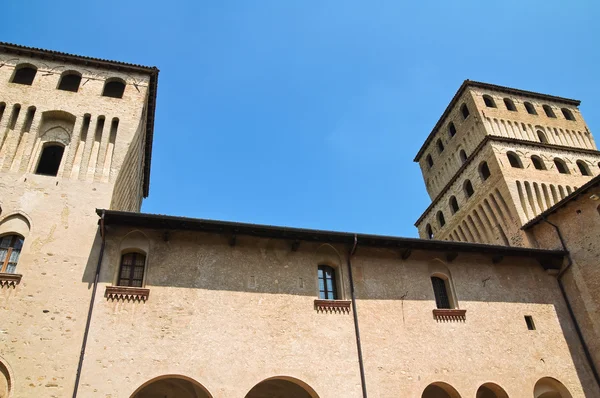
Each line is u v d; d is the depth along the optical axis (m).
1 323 17.97
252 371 19.31
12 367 17.16
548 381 23.94
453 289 25.14
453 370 22.12
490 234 36.62
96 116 26.39
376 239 24.03
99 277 19.88
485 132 40.78
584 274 27.02
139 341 18.66
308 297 22.22
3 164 23.19
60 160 25.69
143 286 20.19
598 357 25.00
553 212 29.91
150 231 21.84
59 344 17.95
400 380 21.00
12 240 20.97
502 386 22.45
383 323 22.50
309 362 20.27
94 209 22.48
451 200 42.84
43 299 18.91
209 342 19.47
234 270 21.91
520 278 27.19
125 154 25.36
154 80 30.14
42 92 26.59
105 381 17.50
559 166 39.84
